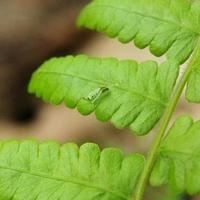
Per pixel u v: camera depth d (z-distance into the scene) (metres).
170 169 0.23
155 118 0.25
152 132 0.51
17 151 0.24
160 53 0.26
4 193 0.24
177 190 0.23
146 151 0.49
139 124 0.25
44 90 0.26
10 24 0.71
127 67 0.25
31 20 0.71
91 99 0.25
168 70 0.25
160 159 0.23
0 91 0.62
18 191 0.24
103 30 0.26
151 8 0.26
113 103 0.25
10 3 0.74
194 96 0.24
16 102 0.61
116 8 0.26
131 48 0.60
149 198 0.40
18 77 0.64
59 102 0.25
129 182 0.24
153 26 0.26
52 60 0.26
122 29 0.26
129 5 0.26
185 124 0.24
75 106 0.25
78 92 0.25
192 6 0.26
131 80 0.25
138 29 0.26
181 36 0.26
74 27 0.68
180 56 0.25
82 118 0.56
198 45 0.25
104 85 0.25
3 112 0.60
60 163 0.24
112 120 0.25
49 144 0.24
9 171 0.24
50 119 0.57
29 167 0.24
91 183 0.24
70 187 0.24
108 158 0.24
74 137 0.55
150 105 0.25
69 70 0.26
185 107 0.51
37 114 0.59
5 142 0.24
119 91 0.25
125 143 0.51
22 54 0.66
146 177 0.23
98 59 0.25
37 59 0.66
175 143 0.23
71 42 0.66
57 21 0.70
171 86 0.25
